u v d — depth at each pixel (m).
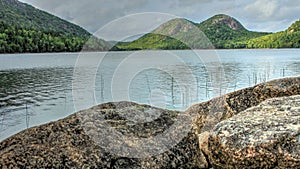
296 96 5.00
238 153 3.72
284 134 3.65
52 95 21.11
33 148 3.89
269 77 28.38
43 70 43.06
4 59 68.69
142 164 4.13
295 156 3.44
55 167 3.74
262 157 3.59
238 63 45.44
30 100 19.59
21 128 13.46
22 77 34.16
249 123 4.07
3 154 3.78
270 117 4.18
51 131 4.19
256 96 6.55
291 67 38.56
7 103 18.72
